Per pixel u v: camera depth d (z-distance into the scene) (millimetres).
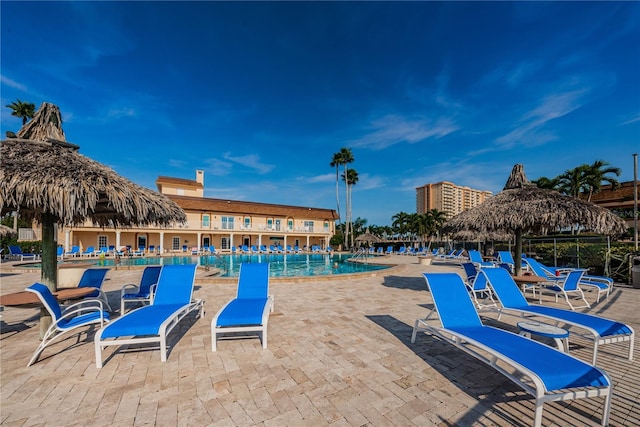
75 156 4883
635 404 2973
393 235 60719
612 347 4492
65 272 7207
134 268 15164
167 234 32500
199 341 4707
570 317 4266
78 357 4066
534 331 3756
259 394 3150
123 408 2885
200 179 40188
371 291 9055
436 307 4250
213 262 23469
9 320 5953
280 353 4234
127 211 4887
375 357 4117
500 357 2910
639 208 29766
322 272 17859
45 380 3424
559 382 2488
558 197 7668
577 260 12648
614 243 14039
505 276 5398
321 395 3137
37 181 4137
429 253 29703
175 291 5387
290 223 40094
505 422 2707
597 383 2535
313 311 6586
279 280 10633
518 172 8891
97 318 4215
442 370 3732
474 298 6840
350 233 45500
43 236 4969
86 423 2656
